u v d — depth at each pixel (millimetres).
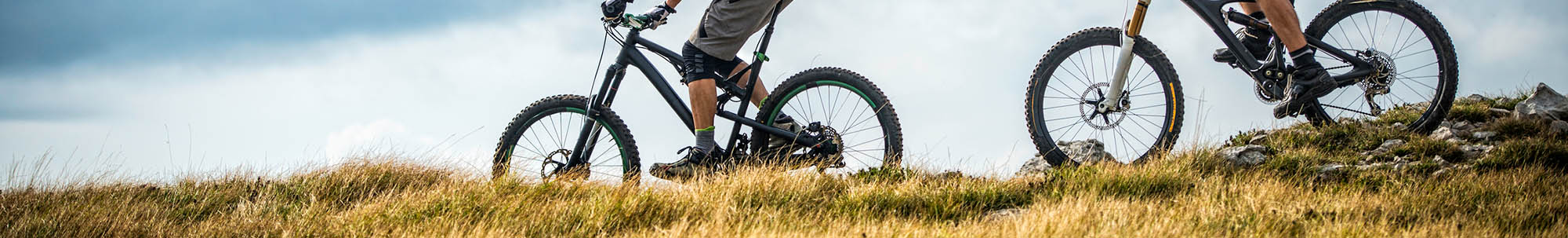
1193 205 2914
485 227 2967
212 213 3604
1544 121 3889
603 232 2842
